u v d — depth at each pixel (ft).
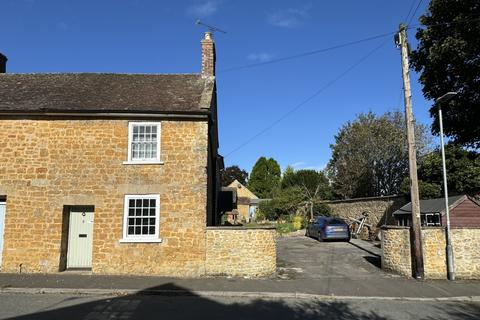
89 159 51.24
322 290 42.68
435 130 73.05
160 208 50.52
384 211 100.37
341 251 76.43
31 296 38.29
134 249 49.83
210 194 65.05
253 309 34.40
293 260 65.21
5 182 50.67
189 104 53.52
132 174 51.06
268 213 160.66
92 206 52.11
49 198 50.55
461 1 62.08
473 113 67.92
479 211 67.26
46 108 50.78
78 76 62.75
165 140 51.78
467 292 42.14
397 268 52.70
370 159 146.30
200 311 33.22
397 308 35.76
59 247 49.80
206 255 49.75
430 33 67.00
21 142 51.37
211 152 67.21
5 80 61.16
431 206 71.31
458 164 82.48
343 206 122.72
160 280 46.11
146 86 59.72
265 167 267.18
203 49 64.23
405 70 51.75
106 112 51.21
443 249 49.78
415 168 50.08
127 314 31.65
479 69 62.59
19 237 49.93
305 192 155.43
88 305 34.65
